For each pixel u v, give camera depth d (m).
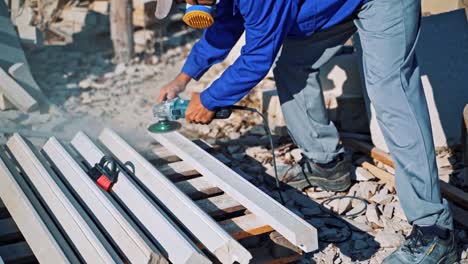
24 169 3.73
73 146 4.10
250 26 2.87
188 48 7.35
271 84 5.61
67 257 2.89
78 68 6.72
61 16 7.78
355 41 4.53
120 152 3.93
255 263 3.19
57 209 3.26
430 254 3.17
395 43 3.05
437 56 4.40
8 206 3.31
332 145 3.90
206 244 2.94
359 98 4.66
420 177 3.12
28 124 4.94
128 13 6.88
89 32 7.64
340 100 4.68
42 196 3.44
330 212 3.85
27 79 5.27
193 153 3.94
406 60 3.07
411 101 3.09
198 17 2.89
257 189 3.39
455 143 4.33
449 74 4.36
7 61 5.36
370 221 3.73
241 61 2.98
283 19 2.86
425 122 3.11
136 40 7.43
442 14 4.48
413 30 3.05
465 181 4.01
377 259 3.37
